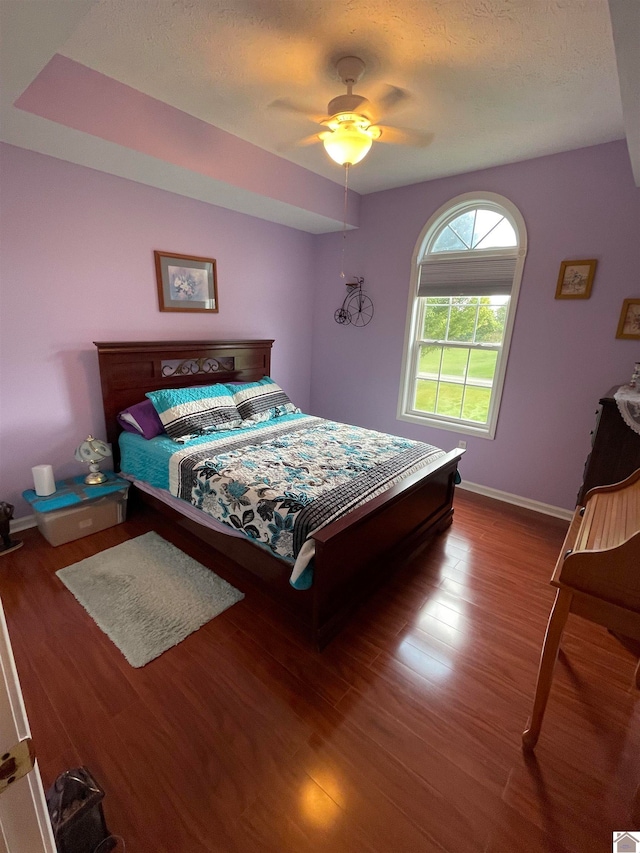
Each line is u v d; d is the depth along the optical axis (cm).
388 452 264
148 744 138
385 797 125
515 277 310
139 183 281
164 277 309
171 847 111
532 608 212
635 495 152
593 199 271
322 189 346
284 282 411
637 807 118
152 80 208
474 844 114
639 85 134
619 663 178
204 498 225
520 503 339
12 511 244
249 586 219
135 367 298
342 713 151
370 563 206
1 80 154
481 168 311
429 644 186
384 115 232
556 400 309
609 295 275
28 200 234
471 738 144
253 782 128
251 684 162
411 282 369
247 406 333
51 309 255
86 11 115
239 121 251
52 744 137
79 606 201
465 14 155
